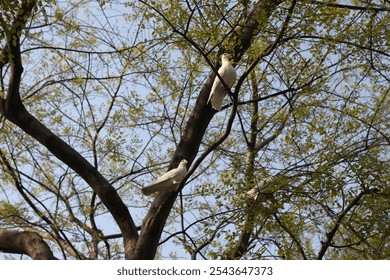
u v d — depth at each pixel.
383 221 9.70
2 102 10.62
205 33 9.60
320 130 10.22
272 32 9.23
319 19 8.97
